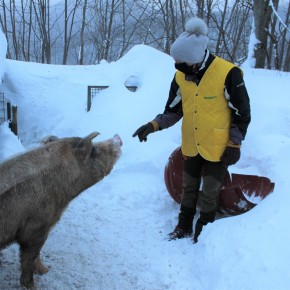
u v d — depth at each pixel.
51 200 2.15
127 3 14.65
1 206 2.00
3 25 14.64
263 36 7.57
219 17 12.71
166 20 10.94
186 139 2.79
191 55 2.46
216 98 2.59
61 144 2.24
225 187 3.15
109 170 2.38
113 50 15.44
